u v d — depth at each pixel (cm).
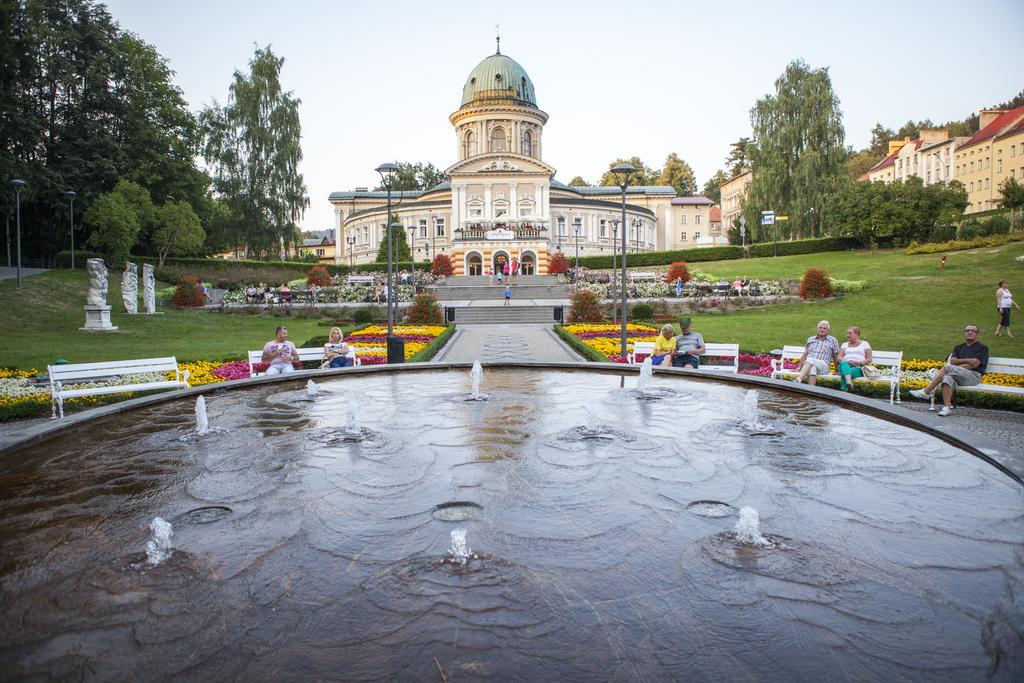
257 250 6212
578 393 921
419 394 923
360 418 757
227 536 406
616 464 559
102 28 4562
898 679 254
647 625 296
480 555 372
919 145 7694
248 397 903
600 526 416
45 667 268
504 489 492
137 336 2577
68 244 4734
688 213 8919
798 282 3703
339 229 8569
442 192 7700
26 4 3997
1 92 3812
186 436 670
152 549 384
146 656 275
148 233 4878
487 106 7156
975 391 1105
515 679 254
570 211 7356
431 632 291
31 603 325
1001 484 496
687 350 1234
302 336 2628
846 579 341
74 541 403
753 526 395
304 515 441
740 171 10469
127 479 527
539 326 3112
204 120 5881
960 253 4069
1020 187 4628
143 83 4862
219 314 3472
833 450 598
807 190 5341
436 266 6084
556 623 297
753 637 286
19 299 3016
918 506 450
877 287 3438
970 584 336
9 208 3922
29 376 1495
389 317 1830
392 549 383
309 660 271
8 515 448
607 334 2458
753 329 2555
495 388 970
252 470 549
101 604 323
